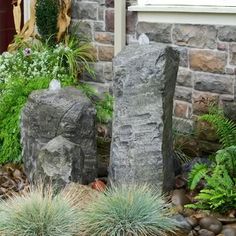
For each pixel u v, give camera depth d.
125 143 4.52
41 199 3.94
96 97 6.25
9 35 7.60
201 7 5.50
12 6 7.56
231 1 5.43
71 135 4.71
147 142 4.48
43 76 6.13
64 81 6.17
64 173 4.45
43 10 6.65
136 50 4.52
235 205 4.35
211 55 5.55
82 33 6.60
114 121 4.56
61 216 3.85
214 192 4.38
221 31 5.46
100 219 3.88
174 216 4.17
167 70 4.47
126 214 3.89
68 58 6.39
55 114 4.72
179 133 5.47
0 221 3.84
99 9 6.40
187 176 4.81
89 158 4.80
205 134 5.34
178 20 5.71
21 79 5.91
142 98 4.47
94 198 4.07
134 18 6.08
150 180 4.50
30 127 4.88
